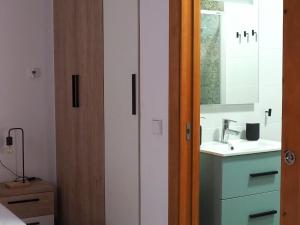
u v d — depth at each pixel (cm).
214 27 352
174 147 258
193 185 259
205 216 319
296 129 163
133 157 300
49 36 408
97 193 346
